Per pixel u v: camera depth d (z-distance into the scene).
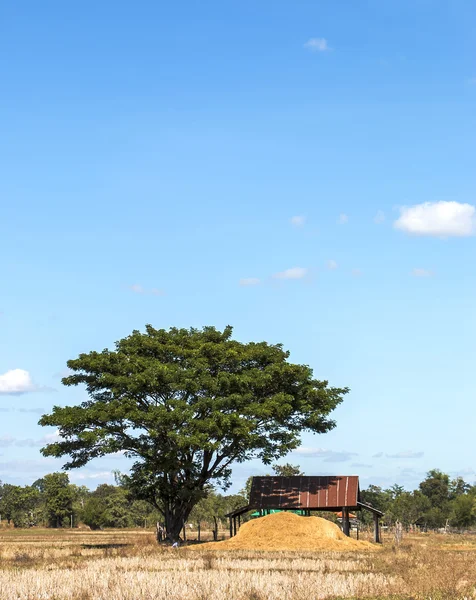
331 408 60.38
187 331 63.38
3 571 30.44
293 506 60.44
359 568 33.69
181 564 34.59
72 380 58.31
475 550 47.72
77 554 42.12
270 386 60.00
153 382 54.97
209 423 53.50
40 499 147.75
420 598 23.44
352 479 61.97
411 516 112.62
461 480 154.62
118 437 55.94
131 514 120.00
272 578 27.61
